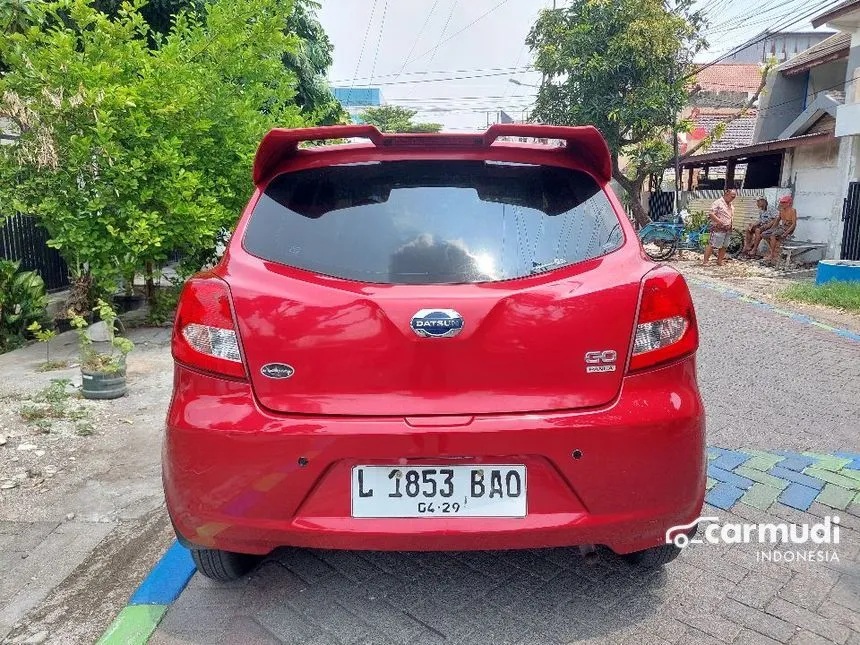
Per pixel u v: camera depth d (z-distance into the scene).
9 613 2.59
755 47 39.12
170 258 10.13
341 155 2.57
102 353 5.88
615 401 2.15
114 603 2.65
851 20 14.40
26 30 6.93
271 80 8.40
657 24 17.92
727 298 10.55
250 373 2.14
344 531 2.10
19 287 7.13
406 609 2.55
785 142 16.17
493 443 2.08
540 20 19.42
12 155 6.49
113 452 4.10
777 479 3.67
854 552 2.96
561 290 2.16
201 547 2.27
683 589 2.68
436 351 2.11
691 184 25.48
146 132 6.62
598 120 19.12
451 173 2.51
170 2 10.70
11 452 4.07
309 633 2.42
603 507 2.13
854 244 13.89
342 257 2.29
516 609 2.55
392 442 2.07
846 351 6.94
